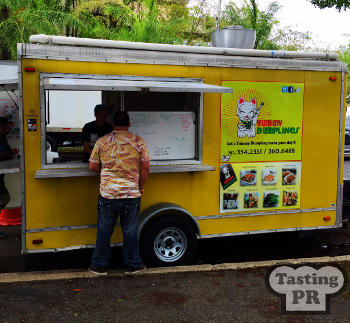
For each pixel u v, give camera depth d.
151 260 4.52
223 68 4.72
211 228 4.86
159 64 4.50
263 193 5.00
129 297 3.77
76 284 4.01
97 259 4.21
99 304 3.62
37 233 4.28
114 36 12.61
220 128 4.77
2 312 3.45
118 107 4.57
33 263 4.82
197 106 4.70
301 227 5.21
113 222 4.14
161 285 4.03
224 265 4.51
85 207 4.41
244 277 4.25
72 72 4.21
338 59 5.27
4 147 5.54
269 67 4.89
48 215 4.30
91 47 4.36
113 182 4.03
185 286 4.02
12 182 5.96
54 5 11.45
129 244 4.20
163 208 4.47
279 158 5.02
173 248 4.64
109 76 4.33
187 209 4.74
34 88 4.11
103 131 4.70
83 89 3.75
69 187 4.33
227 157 4.82
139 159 4.14
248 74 4.82
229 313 3.51
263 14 13.22
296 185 5.13
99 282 4.07
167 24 13.24
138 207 4.18
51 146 4.63
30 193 4.21
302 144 5.11
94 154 4.09
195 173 4.72
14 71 6.82
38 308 3.53
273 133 4.97
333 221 5.35
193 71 4.61
